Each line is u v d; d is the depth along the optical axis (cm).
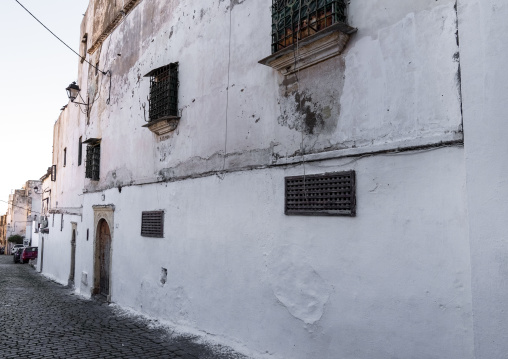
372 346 387
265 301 517
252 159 560
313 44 453
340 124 440
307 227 468
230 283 582
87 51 1333
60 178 1836
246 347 540
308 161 471
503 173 298
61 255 1669
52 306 966
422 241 356
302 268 469
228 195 601
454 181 339
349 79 434
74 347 589
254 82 569
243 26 600
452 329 330
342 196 429
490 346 294
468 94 324
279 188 511
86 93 1353
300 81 495
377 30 409
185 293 684
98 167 1154
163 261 760
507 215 293
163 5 843
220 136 630
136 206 882
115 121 1038
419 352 350
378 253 390
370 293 394
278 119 523
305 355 455
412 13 380
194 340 616
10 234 5125
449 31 351
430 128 360
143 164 868
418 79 372
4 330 700
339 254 427
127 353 557
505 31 304
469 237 313
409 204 369
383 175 392
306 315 458
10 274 1977
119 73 1041
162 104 784
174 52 786
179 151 740
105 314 848
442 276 340
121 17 1059
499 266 294
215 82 654
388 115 394
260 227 536
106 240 1070
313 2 464
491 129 307
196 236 668
